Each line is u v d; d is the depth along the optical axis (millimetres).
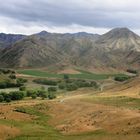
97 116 93250
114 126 75812
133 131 66688
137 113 87938
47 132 77062
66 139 67812
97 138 65750
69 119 99312
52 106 125250
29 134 72500
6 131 72188
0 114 99750
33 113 109750
